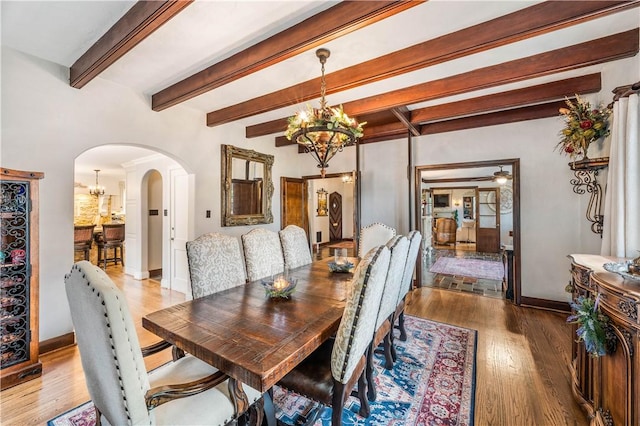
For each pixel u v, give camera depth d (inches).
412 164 187.6
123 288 186.5
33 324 87.6
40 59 99.9
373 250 61.2
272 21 78.4
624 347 52.6
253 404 57.8
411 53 91.8
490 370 91.7
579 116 99.1
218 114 154.4
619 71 99.0
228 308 71.9
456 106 144.9
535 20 73.2
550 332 119.5
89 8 74.0
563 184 144.6
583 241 136.5
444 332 119.7
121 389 39.3
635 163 77.1
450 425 68.7
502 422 69.4
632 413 50.4
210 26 80.5
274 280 87.0
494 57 99.6
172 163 182.1
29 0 70.8
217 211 169.6
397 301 96.3
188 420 47.4
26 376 85.5
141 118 129.9
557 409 73.6
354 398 79.5
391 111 148.6
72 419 70.1
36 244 88.7
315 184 361.7
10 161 94.0
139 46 91.5
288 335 57.0
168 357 100.7
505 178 268.5
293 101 124.3
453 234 394.0
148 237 217.3
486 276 219.3
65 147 106.3
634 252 77.5
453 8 74.1
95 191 311.6
